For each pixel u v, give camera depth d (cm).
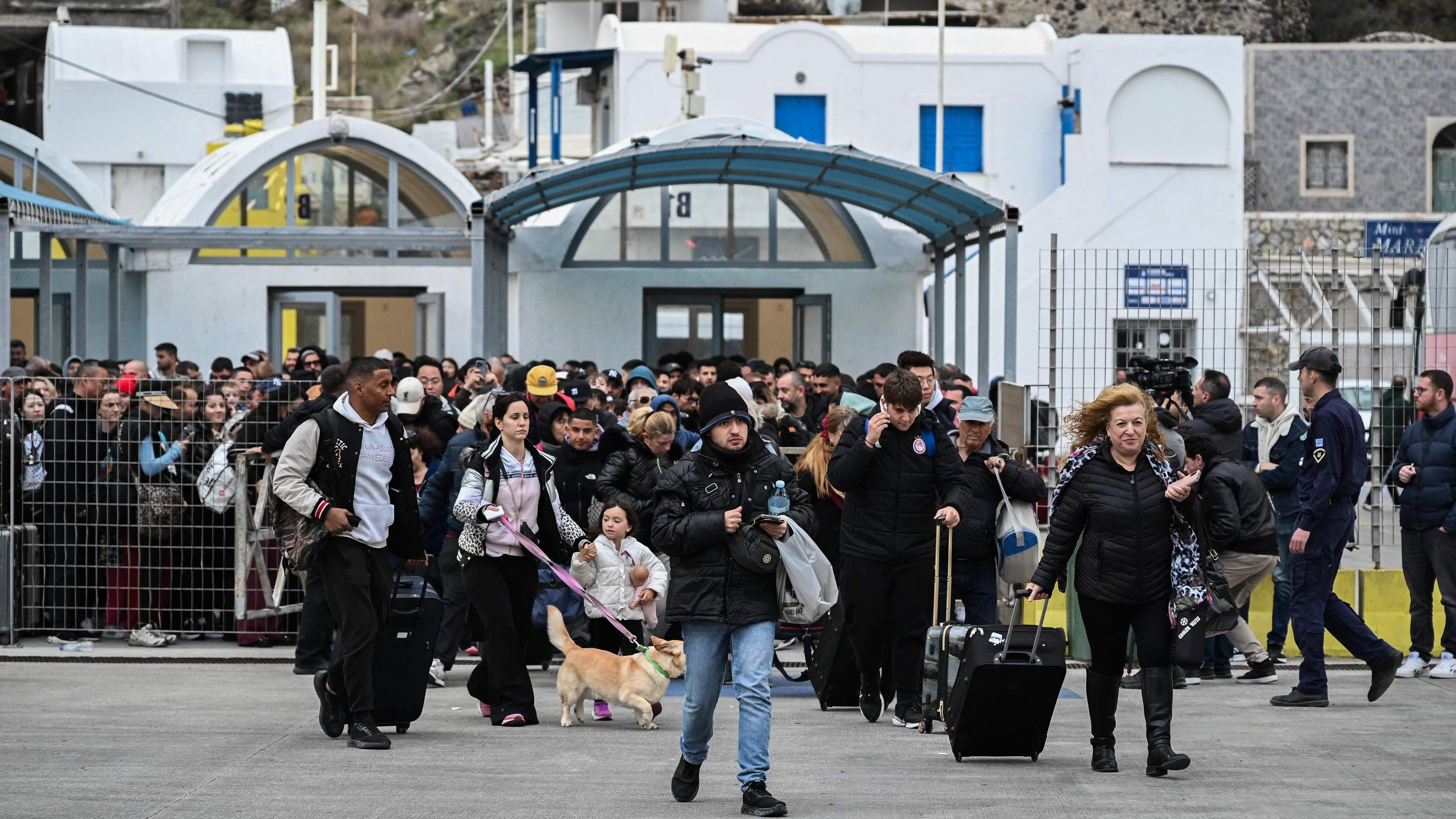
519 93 9519
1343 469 2030
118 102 7394
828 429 2044
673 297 4653
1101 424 1606
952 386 2666
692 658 1438
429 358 2631
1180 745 1781
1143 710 1972
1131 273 2695
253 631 2462
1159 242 6969
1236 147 7006
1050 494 2566
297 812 1402
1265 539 2197
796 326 4694
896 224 4647
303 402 2359
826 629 2014
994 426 2070
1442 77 8100
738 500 1423
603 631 2069
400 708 1791
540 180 3531
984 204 3600
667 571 2097
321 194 4838
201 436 2478
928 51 7950
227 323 4659
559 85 7094
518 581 1888
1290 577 2397
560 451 2161
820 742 1795
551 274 4572
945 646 1717
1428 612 2323
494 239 3972
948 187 3572
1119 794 1505
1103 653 1608
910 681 1867
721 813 1412
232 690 2108
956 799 1482
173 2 9206
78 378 2778
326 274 4722
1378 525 2600
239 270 4672
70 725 1841
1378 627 2575
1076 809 1438
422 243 4062
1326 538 2042
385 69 14162
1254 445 2705
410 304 4909
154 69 7644
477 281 3541
